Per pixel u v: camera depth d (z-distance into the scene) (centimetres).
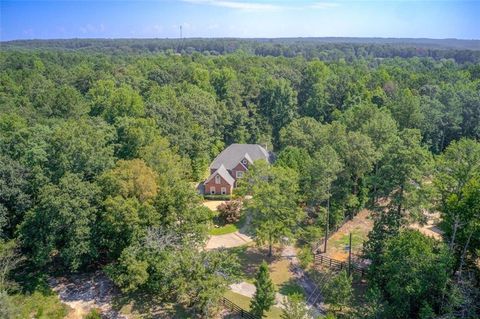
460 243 3391
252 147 6812
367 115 6384
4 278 3703
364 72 11181
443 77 10544
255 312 3266
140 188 3997
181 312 3547
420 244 3116
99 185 4150
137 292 3831
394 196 3931
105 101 7231
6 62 13575
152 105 6675
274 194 4081
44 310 3566
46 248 3747
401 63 15725
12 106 8200
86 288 3909
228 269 3531
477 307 2827
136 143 5319
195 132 6550
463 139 5853
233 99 8738
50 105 7900
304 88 10294
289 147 5666
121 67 11519
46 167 4438
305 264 4066
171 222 3900
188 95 7775
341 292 3281
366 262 4191
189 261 3362
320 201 4712
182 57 14150
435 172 4394
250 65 12062
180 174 4916
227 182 6066
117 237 3900
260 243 4216
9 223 4166
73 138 4494
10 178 4188
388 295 3303
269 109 8906
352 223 5112
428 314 2809
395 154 3875
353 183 4950
